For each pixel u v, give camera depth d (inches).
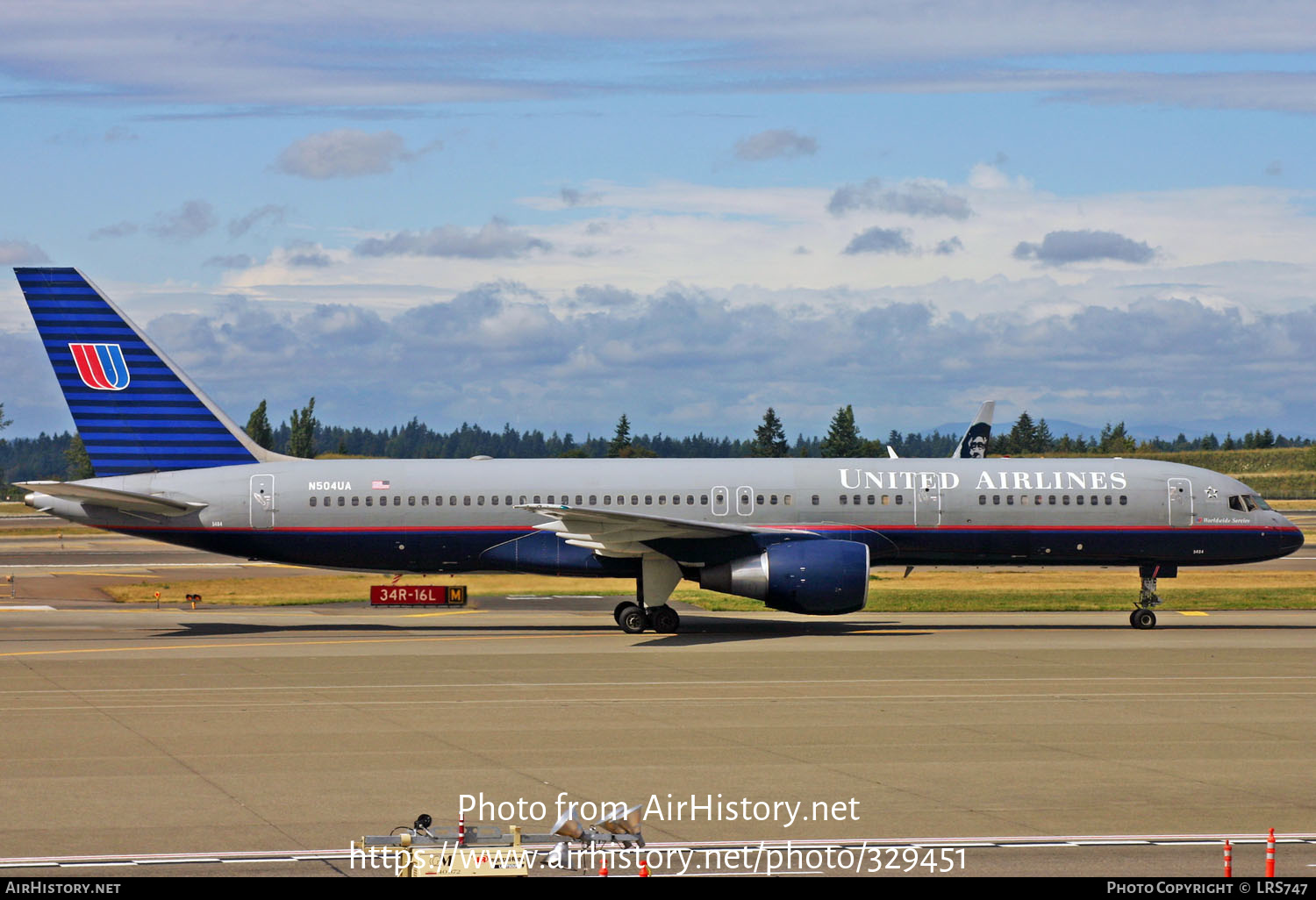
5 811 1654.8
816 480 4055.1
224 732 2201.0
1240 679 2859.3
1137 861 1453.0
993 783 1822.1
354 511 4013.3
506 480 4047.7
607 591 5482.3
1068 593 5236.2
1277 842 1524.4
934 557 4097.0
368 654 3324.3
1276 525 4121.6
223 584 5674.2
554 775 1873.8
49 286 4045.3
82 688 2721.5
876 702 2532.0
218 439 4109.3
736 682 2812.5
